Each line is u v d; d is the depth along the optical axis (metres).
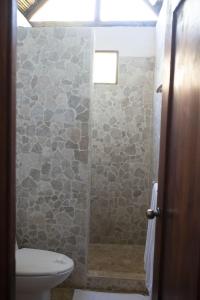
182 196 1.03
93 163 3.09
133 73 3.01
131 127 3.05
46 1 3.00
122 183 3.09
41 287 1.73
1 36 0.88
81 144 2.24
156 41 2.86
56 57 2.21
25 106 2.25
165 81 1.37
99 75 3.04
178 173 1.10
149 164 3.05
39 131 2.25
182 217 1.01
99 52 3.03
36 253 1.99
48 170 2.27
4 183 0.91
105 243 3.13
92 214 3.12
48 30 2.19
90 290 2.27
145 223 3.09
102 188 3.11
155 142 2.69
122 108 3.04
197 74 0.88
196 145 0.88
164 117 1.36
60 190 2.27
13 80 0.92
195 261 0.84
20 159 2.27
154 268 1.45
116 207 3.11
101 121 3.06
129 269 2.48
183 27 1.08
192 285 0.86
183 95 1.05
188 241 0.93
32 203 2.29
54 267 1.76
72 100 2.22
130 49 2.99
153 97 2.94
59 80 2.22
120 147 3.07
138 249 3.00
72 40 2.19
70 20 3.03
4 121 0.90
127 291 2.27
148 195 3.07
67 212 2.28
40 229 2.30
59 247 2.30
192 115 0.93
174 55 1.23
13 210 0.94
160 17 2.59
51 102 2.23
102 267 2.52
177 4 1.15
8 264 0.92
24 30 2.20
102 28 3.01
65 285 2.31
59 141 2.25
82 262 2.29
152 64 2.98
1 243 0.92
